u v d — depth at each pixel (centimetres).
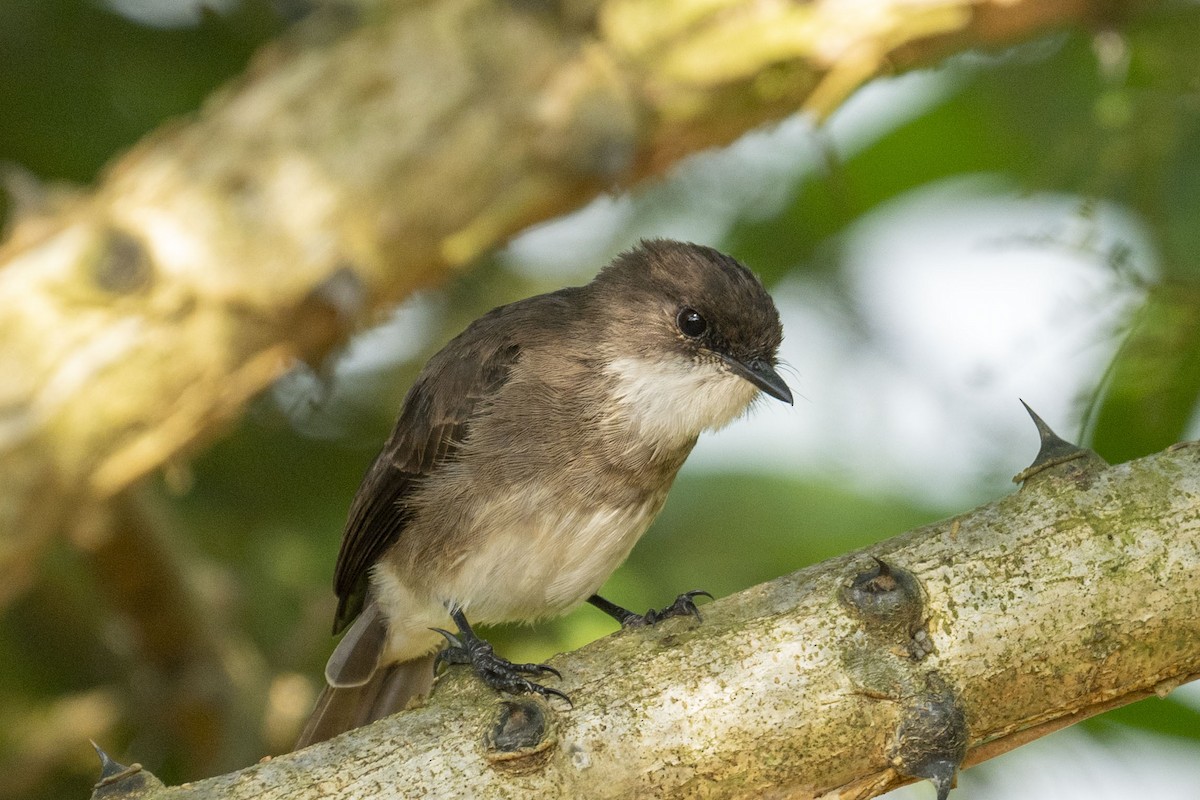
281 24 1337
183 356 965
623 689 664
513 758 643
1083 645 647
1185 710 1186
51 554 1325
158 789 653
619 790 651
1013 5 1059
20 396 940
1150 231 1144
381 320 1082
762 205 1420
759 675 657
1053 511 664
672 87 1034
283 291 973
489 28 1017
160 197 975
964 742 645
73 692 1382
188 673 1284
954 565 661
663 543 1342
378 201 987
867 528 1322
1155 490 662
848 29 1035
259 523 1385
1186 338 993
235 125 995
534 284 1481
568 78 1016
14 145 1354
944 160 1436
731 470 1373
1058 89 1352
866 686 646
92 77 1350
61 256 956
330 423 1388
